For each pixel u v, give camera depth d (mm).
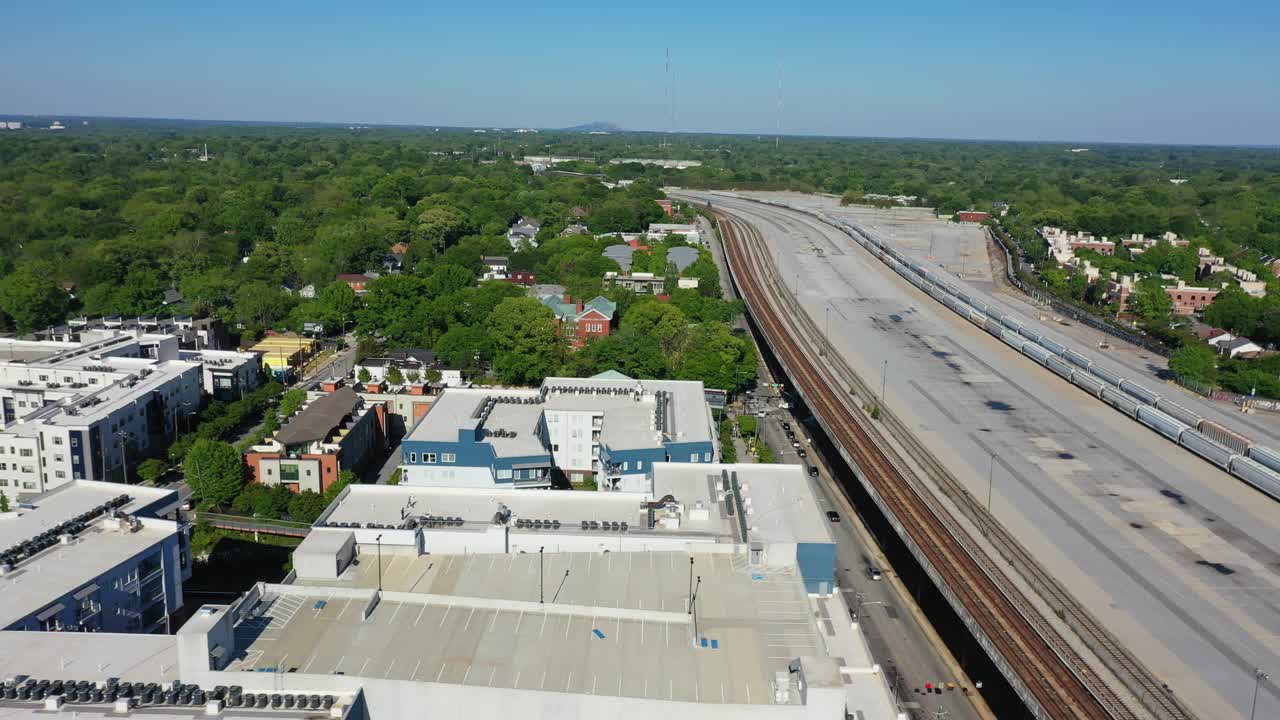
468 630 81750
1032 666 99375
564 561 98188
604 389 160375
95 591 96000
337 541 96812
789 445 188125
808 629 83875
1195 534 136000
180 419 181375
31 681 73812
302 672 74750
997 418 188375
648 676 75375
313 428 155250
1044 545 131125
